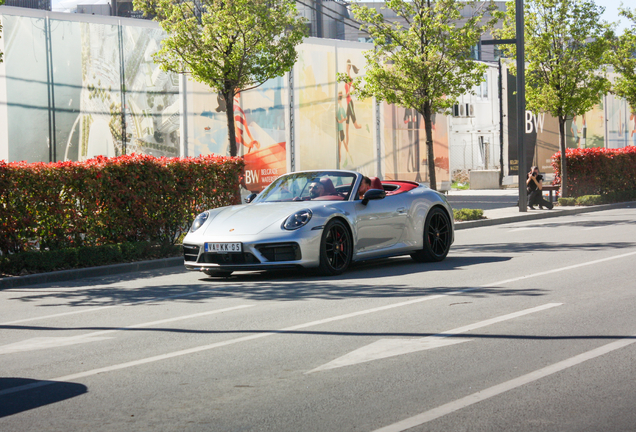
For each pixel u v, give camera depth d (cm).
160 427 360
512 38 2295
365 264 1070
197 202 1351
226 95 1622
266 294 790
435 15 1894
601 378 430
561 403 385
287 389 421
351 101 2686
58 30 2045
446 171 3034
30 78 1997
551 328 569
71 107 2070
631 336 536
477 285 801
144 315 693
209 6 1602
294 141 2520
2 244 1061
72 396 420
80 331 628
